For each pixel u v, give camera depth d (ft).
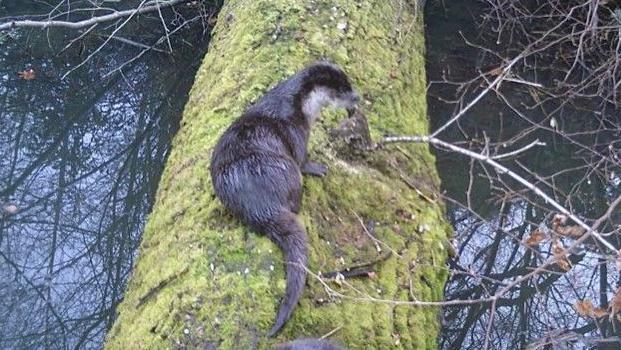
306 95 12.92
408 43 20.94
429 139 13.78
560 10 24.98
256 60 16.81
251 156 11.82
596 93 24.03
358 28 19.04
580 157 22.40
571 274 18.38
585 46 24.50
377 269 12.94
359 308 11.77
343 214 13.67
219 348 10.34
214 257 11.57
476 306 17.57
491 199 20.42
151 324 11.00
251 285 11.03
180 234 12.44
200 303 10.93
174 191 13.94
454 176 21.70
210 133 14.90
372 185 14.65
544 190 21.93
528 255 19.26
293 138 12.58
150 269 12.44
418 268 13.78
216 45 19.39
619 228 15.83
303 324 11.01
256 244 11.54
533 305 18.02
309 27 18.15
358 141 15.58
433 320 13.62
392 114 17.34
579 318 17.44
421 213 15.26
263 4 18.76
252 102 15.48
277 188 11.71
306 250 11.42
